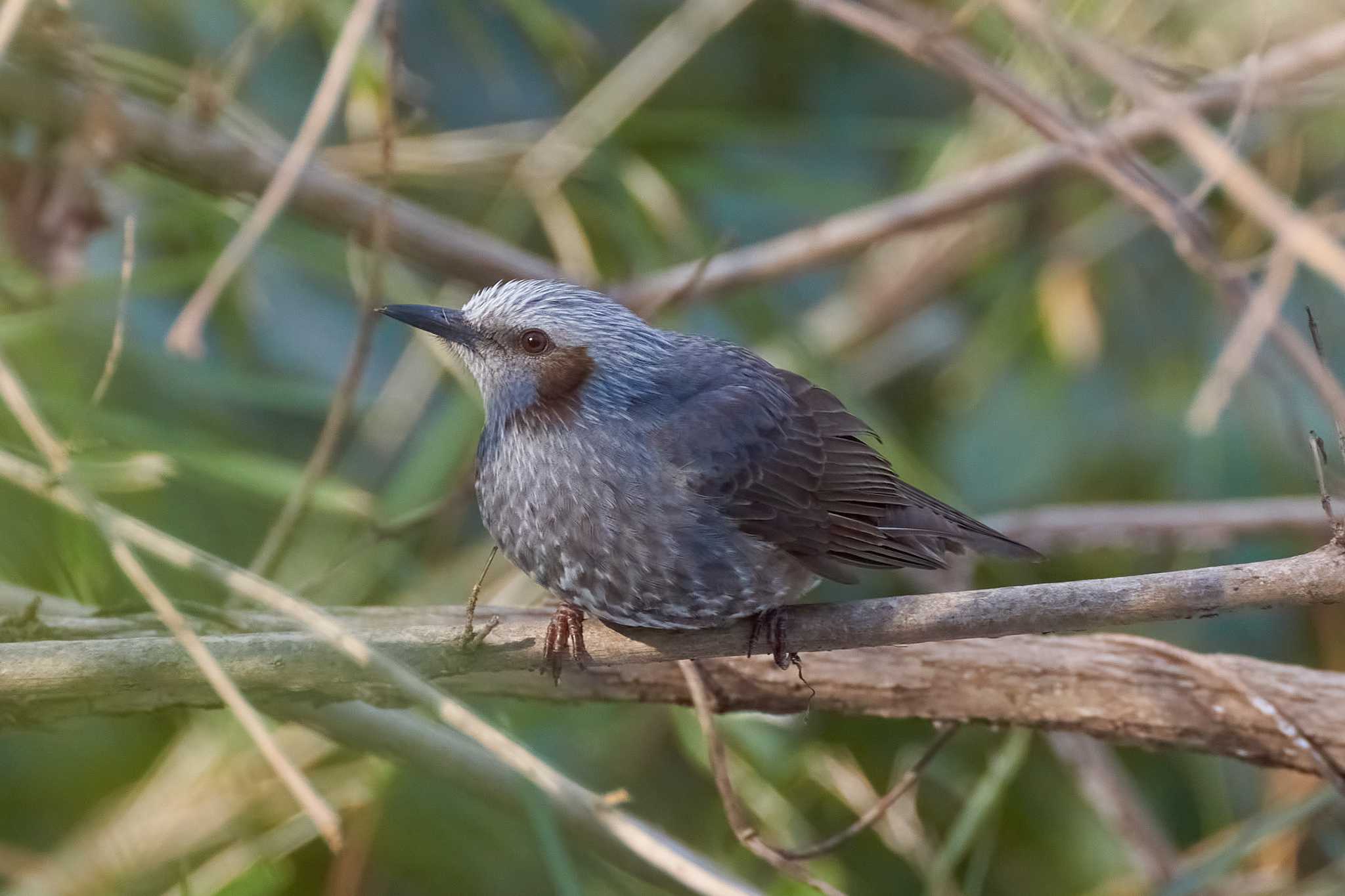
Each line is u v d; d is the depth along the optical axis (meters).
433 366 11.88
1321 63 10.41
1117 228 13.05
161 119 10.29
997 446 13.02
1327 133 12.71
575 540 8.71
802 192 12.40
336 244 11.30
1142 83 7.60
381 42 10.47
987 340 13.43
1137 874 11.37
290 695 7.79
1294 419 9.68
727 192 13.89
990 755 12.08
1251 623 12.16
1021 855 12.05
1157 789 12.55
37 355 10.35
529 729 11.19
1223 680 8.77
